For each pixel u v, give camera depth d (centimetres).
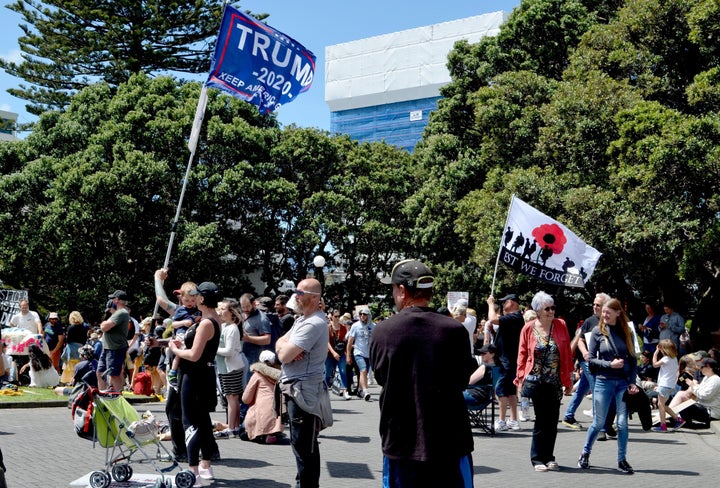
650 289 2872
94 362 1356
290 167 4056
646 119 2270
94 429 725
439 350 432
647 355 1554
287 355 653
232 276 3809
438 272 3538
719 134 2125
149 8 4522
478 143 3709
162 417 1265
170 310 1040
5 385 1659
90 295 3350
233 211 3772
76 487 728
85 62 4628
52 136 3666
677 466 941
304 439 659
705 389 1317
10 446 963
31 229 3425
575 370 1956
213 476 778
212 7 4678
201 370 745
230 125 3678
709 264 2603
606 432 1195
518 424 1252
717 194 2200
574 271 1412
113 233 3447
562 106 2631
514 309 1246
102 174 3247
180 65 4794
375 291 4419
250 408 1034
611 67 2773
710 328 2664
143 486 736
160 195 3534
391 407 433
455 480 428
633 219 2302
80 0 4500
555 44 3341
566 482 819
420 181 4338
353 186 4131
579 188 2500
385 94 12375
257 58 1308
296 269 4256
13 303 2084
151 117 3650
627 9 2745
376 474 848
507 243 1421
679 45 2670
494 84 3247
